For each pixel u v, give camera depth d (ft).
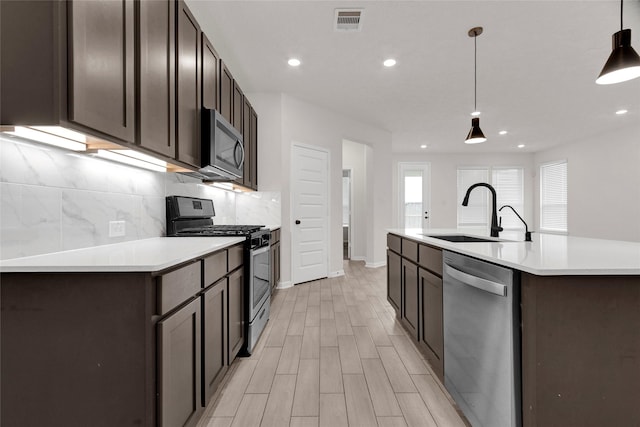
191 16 6.34
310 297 12.36
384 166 19.49
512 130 19.65
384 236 19.54
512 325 3.72
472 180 26.89
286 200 13.84
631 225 18.37
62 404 3.50
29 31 3.22
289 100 14.05
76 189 4.90
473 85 12.85
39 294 3.51
